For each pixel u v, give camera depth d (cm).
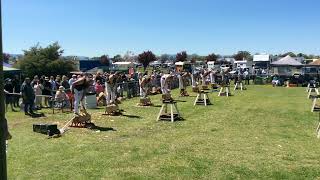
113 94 2409
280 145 1384
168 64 10319
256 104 2767
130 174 1029
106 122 1888
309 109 2503
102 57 9331
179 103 2780
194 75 4188
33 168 1083
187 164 1123
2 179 342
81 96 1764
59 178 994
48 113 2236
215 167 1093
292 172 1048
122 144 1386
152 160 1166
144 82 2634
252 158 1192
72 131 1638
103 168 1084
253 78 5241
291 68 5478
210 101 2919
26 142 1423
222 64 9012
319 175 1024
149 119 1998
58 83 2795
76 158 1189
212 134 1591
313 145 1391
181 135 1564
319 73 5084
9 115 2156
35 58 6134
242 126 1806
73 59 7012
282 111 2392
